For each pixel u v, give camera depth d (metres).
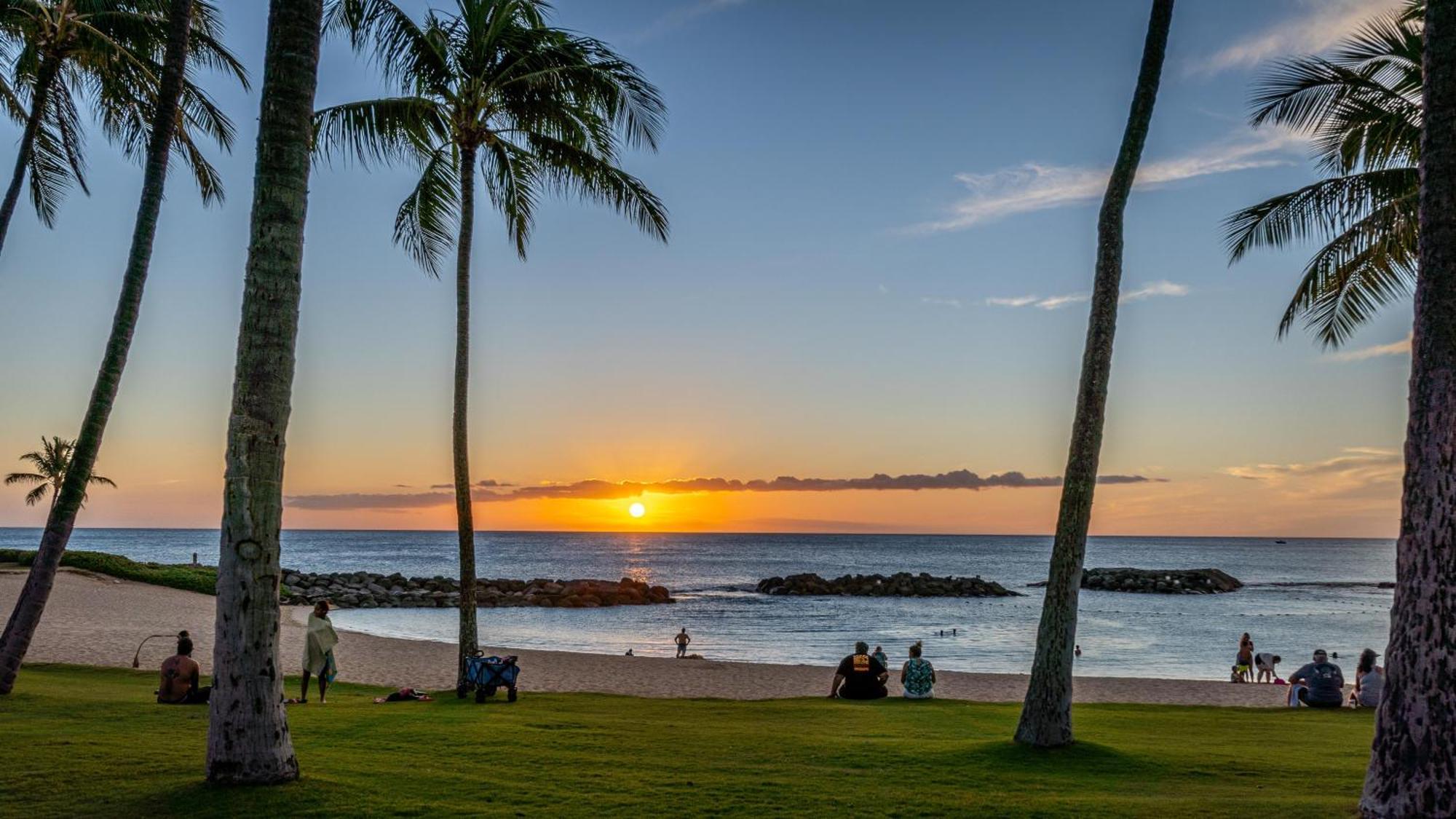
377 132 16.91
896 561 161.75
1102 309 11.37
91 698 13.99
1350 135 15.76
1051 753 10.48
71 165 18.33
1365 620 56.16
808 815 7.47
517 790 8.07
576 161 18.16
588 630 48.47
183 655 13.28
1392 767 6.95
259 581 7.80
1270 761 10.33
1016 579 111.94
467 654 16.64
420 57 16.80
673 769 9.23
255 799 7.30
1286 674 34.06
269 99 8.05
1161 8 11.48
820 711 14.88
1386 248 15.00
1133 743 11.80
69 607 35.41
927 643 43.59
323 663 14.69
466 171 17.38
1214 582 88.81
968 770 9.55
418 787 8.02
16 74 17.50
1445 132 7.23
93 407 14.62
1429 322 7.16
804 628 51.03
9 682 13.96
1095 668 34.66
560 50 16.94
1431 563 6.93
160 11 16.73
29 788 7.62
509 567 130.62
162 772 8.18
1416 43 14.23
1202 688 23.83
